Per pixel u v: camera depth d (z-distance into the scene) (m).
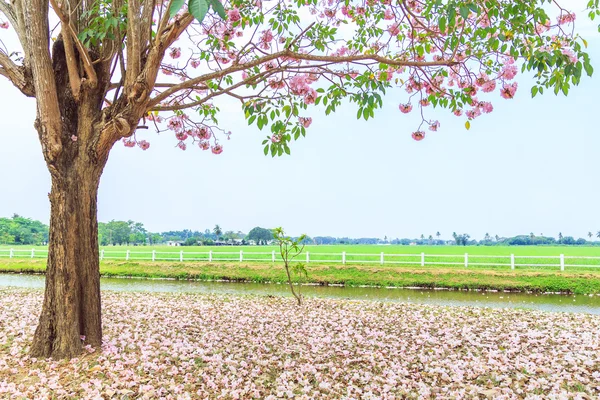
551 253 33.47
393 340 6.63
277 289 15.81
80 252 5.47
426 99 6.00
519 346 6.26
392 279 16.94
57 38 5.74
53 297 5.32
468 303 12.80
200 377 4.79
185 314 8.55
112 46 5.62
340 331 7.26
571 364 5.36
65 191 5.34
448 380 4.86
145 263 21.20
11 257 24.67
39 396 4.15
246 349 5.98
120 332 6.60
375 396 4.36
